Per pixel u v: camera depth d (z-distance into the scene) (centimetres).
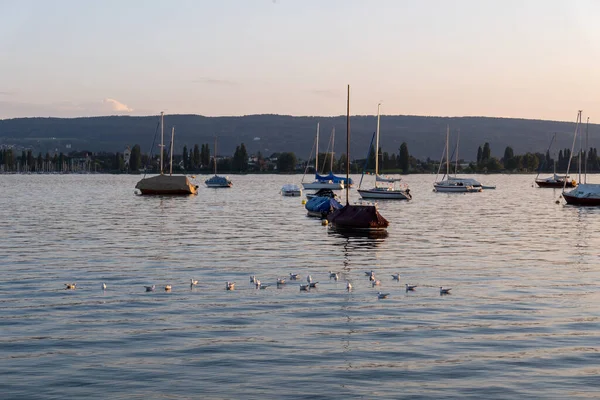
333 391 2488
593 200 12975
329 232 7544
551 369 2709
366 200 14462
